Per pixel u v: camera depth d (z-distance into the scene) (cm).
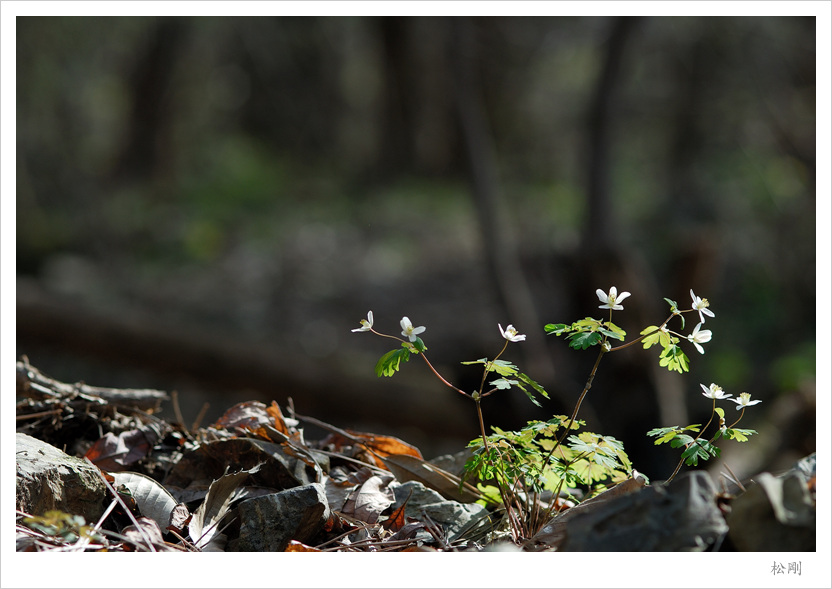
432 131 1895
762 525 139
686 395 791
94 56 1655
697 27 1281
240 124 2062
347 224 1503
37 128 1450
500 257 770
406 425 721
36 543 156
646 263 1022
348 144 2061
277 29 1927
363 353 934
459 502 211
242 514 169
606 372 559
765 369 916
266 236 1430
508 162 1639
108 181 1617
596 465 181
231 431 231
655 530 140
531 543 171
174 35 1730
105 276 1216
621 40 719
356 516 187
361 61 2041
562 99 1673
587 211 675
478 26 1184
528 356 571
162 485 204
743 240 1130
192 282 1209
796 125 1109
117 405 237
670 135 1490
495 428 178
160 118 1777
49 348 713
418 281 1171
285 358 726
